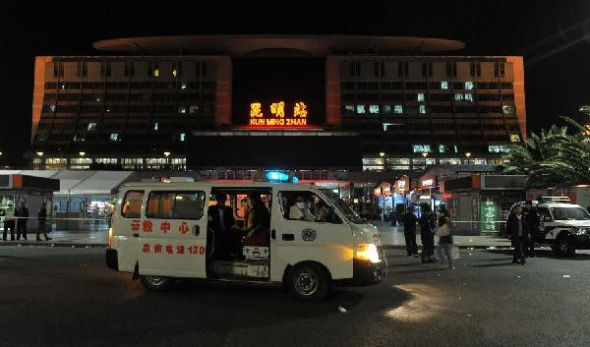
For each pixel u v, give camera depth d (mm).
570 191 26609
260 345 6477
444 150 122750
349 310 8641
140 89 131500
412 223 17969
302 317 8086
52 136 125375
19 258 16609
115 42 140750
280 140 83938
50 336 6848
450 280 12148
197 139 84312
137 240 10141
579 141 30031
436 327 7465
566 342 6676
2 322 7633
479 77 132000
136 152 122875
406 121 127625
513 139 124188
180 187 10047
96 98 130625
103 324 7535
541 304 9211
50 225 30953
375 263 9266
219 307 8828
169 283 10242
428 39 141875
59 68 131875
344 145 83312
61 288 10672
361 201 55438
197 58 133375
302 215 9445
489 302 9391
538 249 21219
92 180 38844
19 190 28641
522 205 18156
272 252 9422
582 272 13680
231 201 11320
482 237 27375
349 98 131125
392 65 133250
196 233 9773
